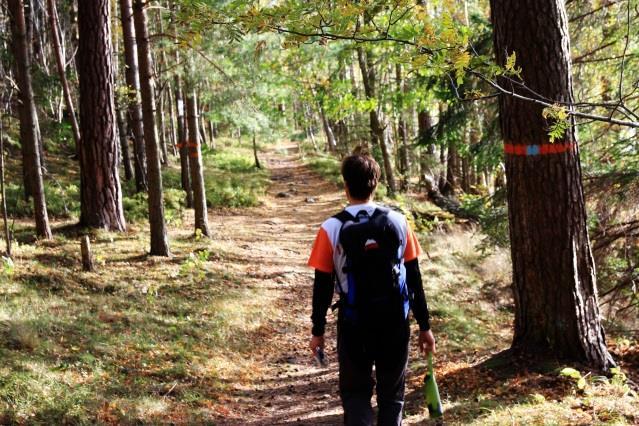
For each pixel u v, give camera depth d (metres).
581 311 5.81
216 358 8.40
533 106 5.56
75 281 10.68
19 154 25.09
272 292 12.72
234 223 20.89
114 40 26.92
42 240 12.99
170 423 5.91
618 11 9.17
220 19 4.26
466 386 5.89
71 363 6.86
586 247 5.86
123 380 6.80
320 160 40.75
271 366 8.77
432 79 12.55
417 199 23.31
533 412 4.77
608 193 8.41
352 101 20.75
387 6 4.00
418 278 3.31
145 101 13.02
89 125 14.58
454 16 15.42
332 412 6.38
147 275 11.84
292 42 4.15
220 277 12.82
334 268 3.21
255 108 16.20
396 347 3.23
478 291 12.70
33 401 5.71
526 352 6.01
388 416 3.24
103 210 14.80
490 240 10.32
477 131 14.63
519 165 5.77
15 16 12.11
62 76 17.80
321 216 23.64
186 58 14.37
